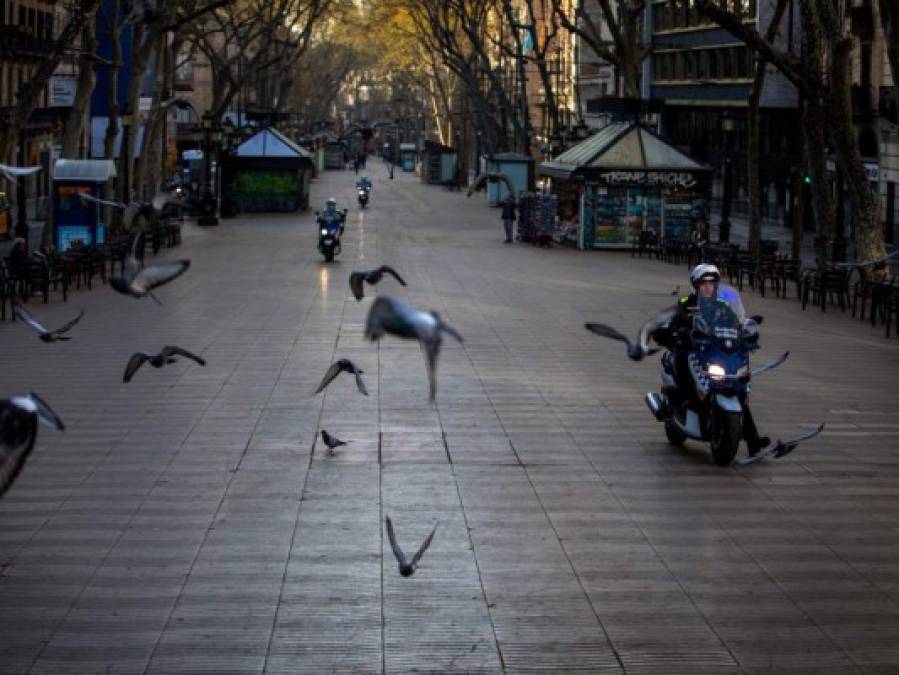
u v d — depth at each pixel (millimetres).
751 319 13938
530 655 8469
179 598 9461
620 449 14383
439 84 98625
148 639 8680
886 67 49406
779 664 8359
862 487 12828
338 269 35938
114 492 12344
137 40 41312
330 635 8781
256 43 105125
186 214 60438
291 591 9633
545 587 9773
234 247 43688
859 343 23172
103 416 15852
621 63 49844
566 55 97500
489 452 14180
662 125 76688
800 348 22344
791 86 58781
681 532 11242
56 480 12766
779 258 33188
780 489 12734
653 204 45938
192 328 23766
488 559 10422
